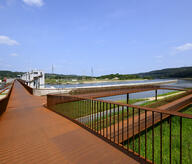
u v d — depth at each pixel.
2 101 5.76
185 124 8.63
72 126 3.84
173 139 6.99
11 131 3.51
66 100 6.52
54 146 2.64
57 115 5.30
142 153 5.70
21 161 2.16
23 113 5.75
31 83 24.38
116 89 19.58
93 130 3.30
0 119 4.79
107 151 2.41
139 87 23.52
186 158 5.44
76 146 2.62
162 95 31.81
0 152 2.44
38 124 4.10
